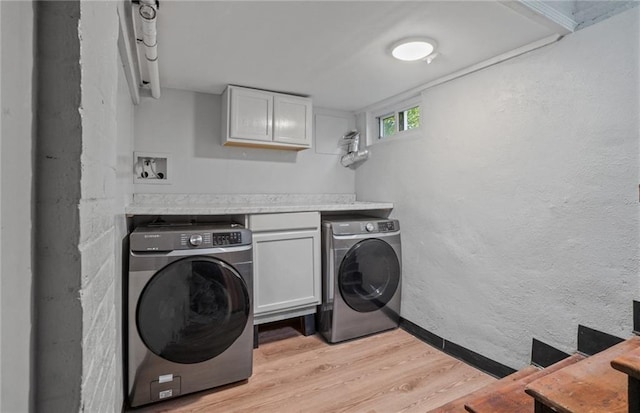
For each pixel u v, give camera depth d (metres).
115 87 0.95
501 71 1.98
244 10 1.52
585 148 1.58
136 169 2.51
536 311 1.79
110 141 0.85
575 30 1.62
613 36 1.48
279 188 3.09
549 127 1.73
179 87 2.60
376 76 2.34
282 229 2.39
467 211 2.19
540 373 1.48
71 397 0.52
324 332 2.53
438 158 2.42
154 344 1.69
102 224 0.73
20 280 0.45
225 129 2.61
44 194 0.50
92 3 0.61
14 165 0.43
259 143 2.69
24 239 0.46
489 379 1.96
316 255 2.53
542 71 1.76
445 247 2.35
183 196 2.67
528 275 1.83
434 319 2.43
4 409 0.41
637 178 1.41
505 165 1.95
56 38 0.51
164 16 1.57
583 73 1.59
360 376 1.99
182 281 1.75
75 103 0.52
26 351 0.47
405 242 2.72
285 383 1.92
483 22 1.60
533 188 1.80
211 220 2.65
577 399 0.93
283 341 2.48
